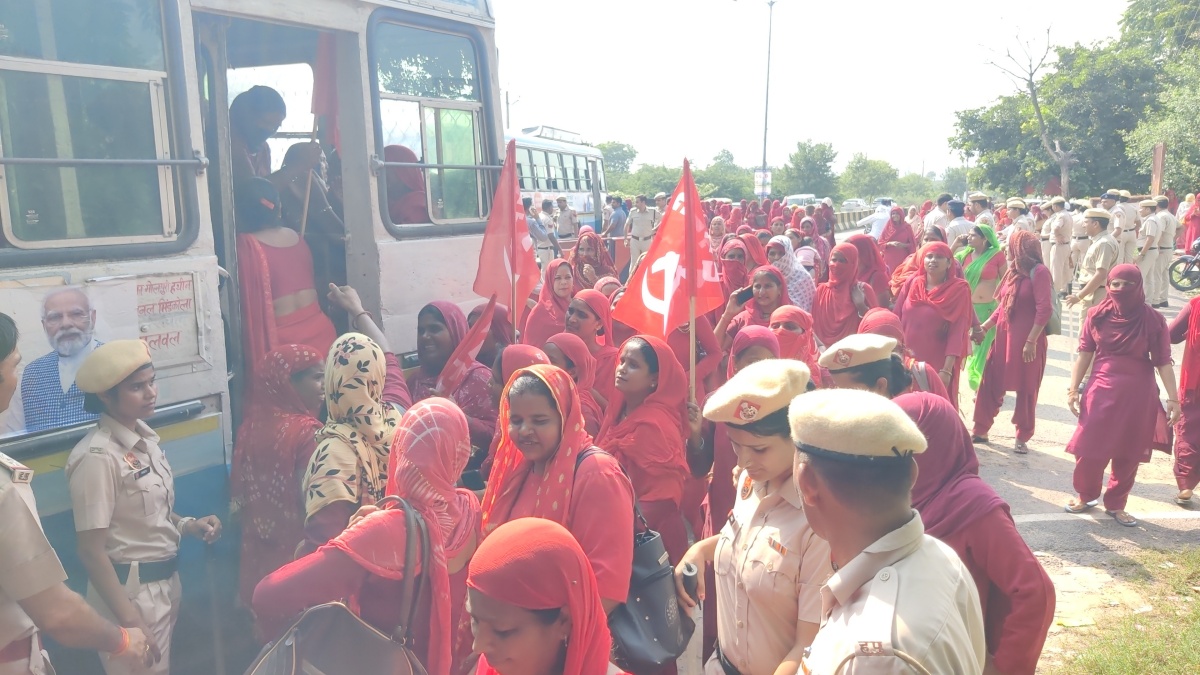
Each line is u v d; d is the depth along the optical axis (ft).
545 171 76.69
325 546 7.93
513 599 5.65
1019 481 22.61
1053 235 51.08
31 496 7.76
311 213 17.62
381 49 16.24
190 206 12.44
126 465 9.90
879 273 26.84
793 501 7.86
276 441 11.12
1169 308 50.42
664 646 9.05
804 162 219.20
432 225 17.67
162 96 12.13
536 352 12.94
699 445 13.61
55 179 10.89
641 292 16.29
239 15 13.47
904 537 5.58
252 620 12.67
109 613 10.28
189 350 12.25
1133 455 18.93
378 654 7.75
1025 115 135.74
